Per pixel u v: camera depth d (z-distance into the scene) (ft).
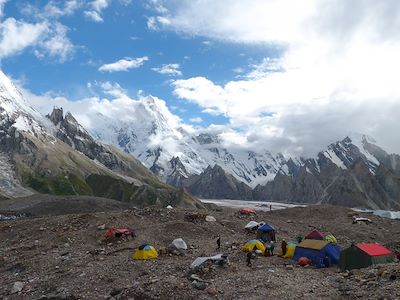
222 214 282.77
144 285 123.75
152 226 225.35
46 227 233.96
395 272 114.62
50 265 162.81
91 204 541.34
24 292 132.98
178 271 142.92
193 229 219.00
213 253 173.58
